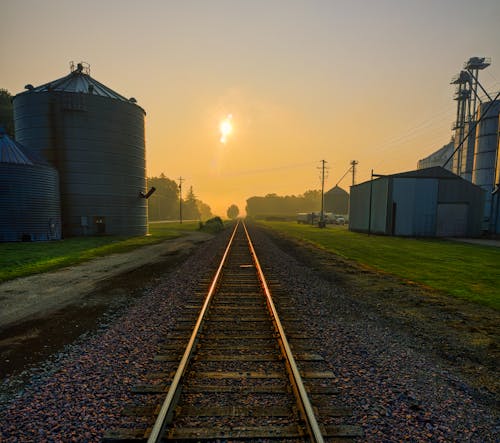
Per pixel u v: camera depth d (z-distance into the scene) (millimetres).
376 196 35062
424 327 6578
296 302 8164
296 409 3566
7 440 3121
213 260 15062
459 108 59469
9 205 23078
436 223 32844
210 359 4836
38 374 4473
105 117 29688
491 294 9336
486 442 3180
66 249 19516
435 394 4051
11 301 8250
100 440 3133
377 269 13414
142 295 8758
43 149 28266
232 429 3256
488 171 45844
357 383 4266
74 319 6855
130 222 32188
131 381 4238
